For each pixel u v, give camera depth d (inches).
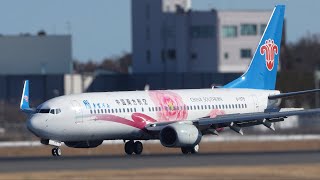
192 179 5260.8
